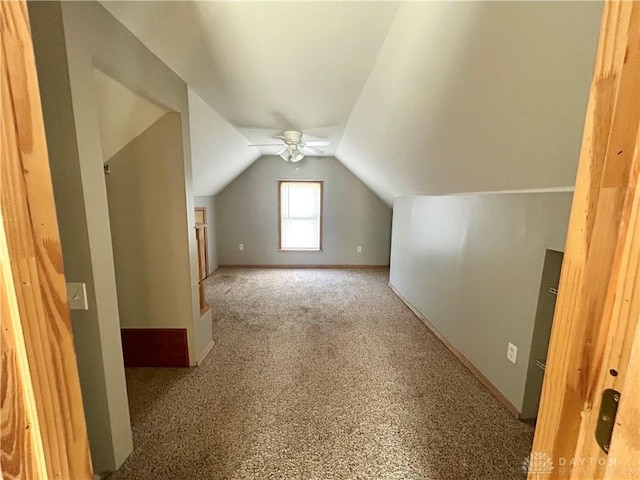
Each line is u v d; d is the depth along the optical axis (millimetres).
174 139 1986
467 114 1443
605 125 346
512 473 1389
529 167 1408
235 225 5539
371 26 1312
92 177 1188
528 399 1709
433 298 2963
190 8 1220
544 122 1118
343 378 2148
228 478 1361
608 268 344
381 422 1709
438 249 2855
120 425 1403
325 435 1611
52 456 437
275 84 1971
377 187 4812
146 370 2229
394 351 2559
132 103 1721
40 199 403
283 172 5441
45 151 404
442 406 1848
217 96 2211
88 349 1268
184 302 2209
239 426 1673
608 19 341
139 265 2162
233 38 1436
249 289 4332
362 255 5695
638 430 314
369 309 3570
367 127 2639
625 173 324
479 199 2166
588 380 371
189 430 1642
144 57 1518
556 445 424
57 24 1038
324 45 1479
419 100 1665
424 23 1190
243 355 2469
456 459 1463
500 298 1926
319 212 5613
